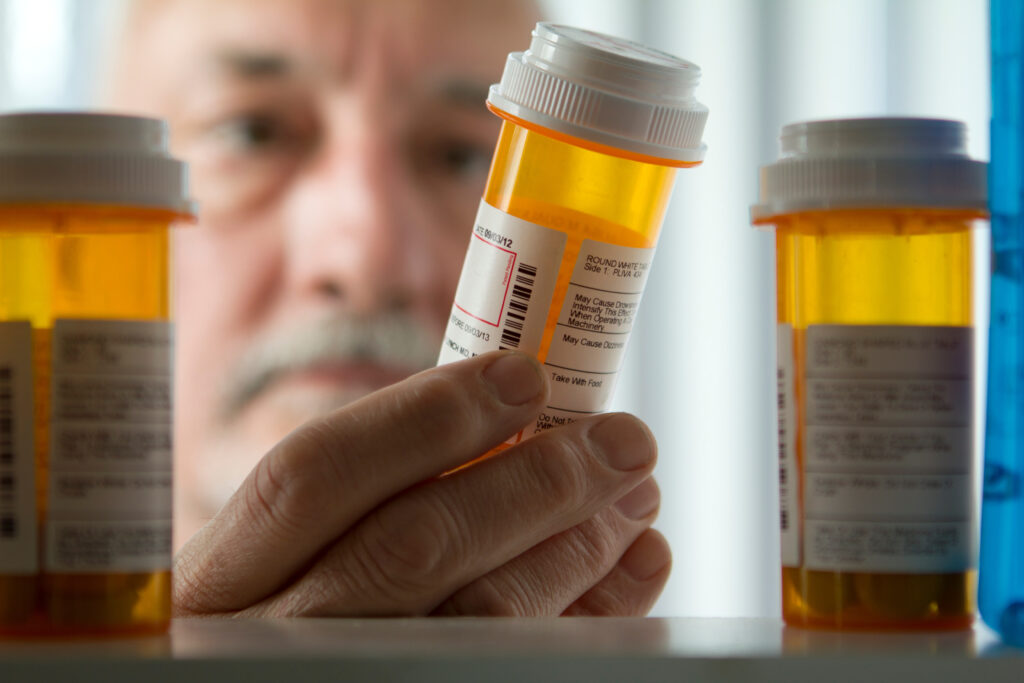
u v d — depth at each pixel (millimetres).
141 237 392
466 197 1591
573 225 482
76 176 368
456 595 517
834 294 412
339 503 481
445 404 477
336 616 483
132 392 387
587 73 464
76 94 1513
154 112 1533
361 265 1568
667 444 1553
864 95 1567
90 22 1514
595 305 491
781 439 432
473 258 510
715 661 306
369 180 1562
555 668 300
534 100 471
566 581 542
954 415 408
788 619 423
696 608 1549
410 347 1588
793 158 417
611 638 355
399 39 1554
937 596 401
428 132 1576
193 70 1540
